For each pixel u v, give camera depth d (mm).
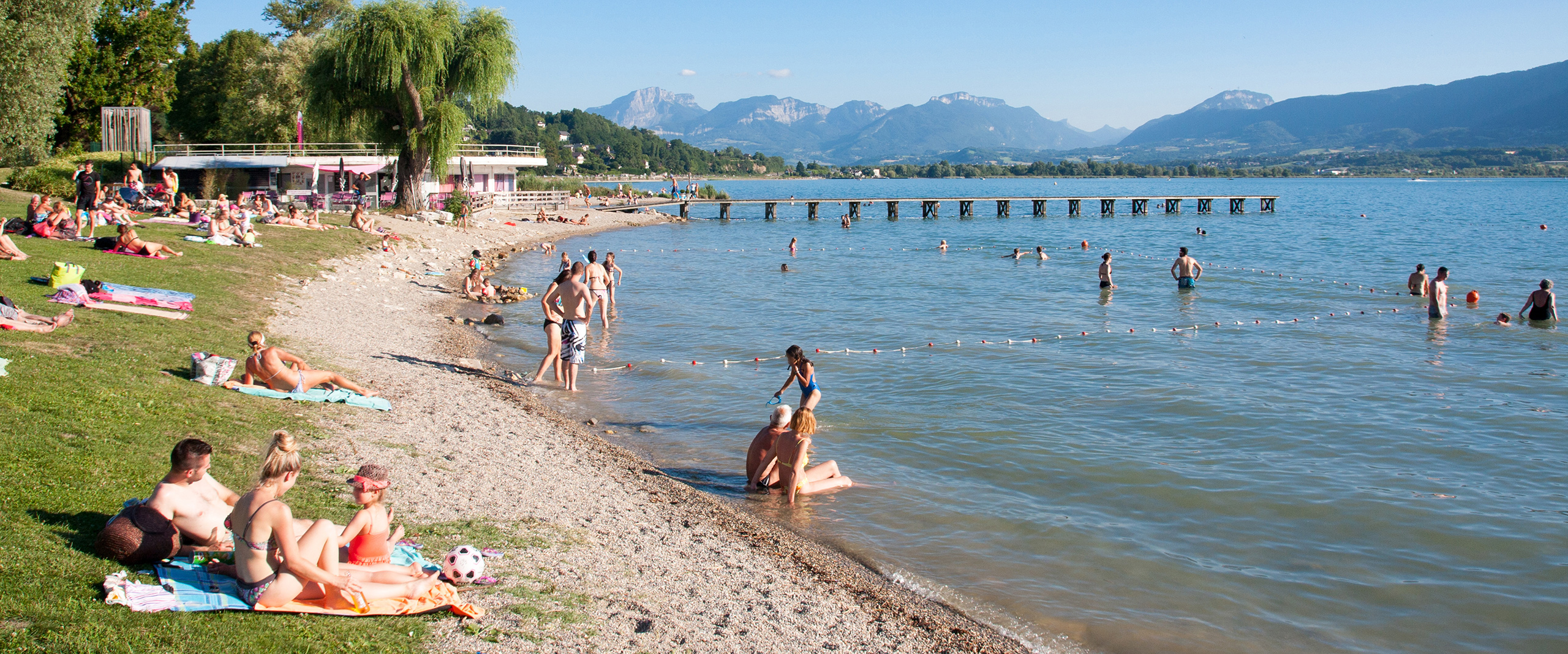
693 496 10492
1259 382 16531
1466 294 28422
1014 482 11297
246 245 25281
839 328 22469
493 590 6969
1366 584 8562
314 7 68188
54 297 13852
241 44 62000
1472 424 13766
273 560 5898
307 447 9734
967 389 16078
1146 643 7492
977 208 98375
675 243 48969
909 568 8828
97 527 6484
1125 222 69062
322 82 40750
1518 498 10672
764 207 90312
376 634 5852
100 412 9117
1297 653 7391
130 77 55812
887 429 13547
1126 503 10594
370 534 6281
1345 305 26062
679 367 17859
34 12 32812
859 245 48625
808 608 7727
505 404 13938
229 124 57062
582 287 15508
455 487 9375
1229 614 8008
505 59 42969
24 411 8656
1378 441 12883
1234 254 42125
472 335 20266
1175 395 15555
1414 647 7488
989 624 7762
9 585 5469
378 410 12047
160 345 12641
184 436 9016
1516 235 54344
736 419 14195
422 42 40094
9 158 35750
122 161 46500
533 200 64375
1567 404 14867
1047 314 24672
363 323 19281
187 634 5332
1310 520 10039
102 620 5301
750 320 23625
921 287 30469
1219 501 10602
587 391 15828
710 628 7047
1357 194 161125
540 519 8891
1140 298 27797
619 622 6852
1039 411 14594
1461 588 8461
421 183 44438
